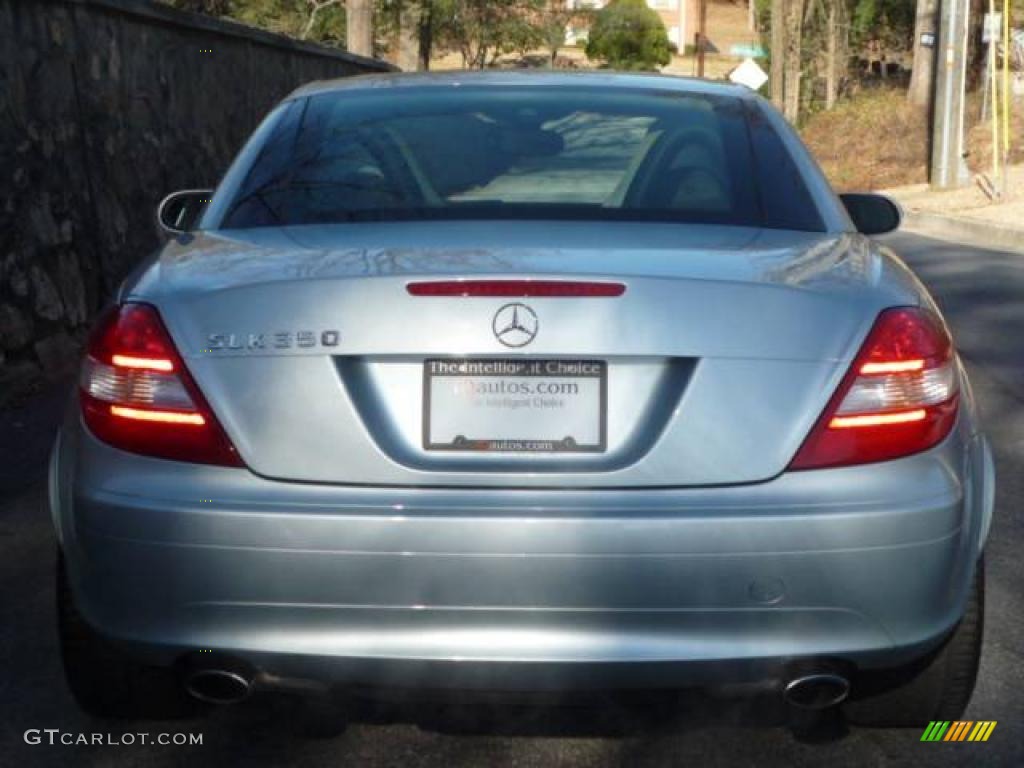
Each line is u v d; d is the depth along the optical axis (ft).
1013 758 11.41
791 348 9.74
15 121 25.18
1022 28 98.07
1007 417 23.72
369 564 9.47
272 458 9.68
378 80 14.35
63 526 10.39
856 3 143.33
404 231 11.12
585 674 9.53
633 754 11.50
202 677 10.00
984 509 10.74
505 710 12.23
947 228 62.08
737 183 12.11
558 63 217.15
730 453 9.61
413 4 126.82
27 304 25.09
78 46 28.66
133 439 9.91
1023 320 33.78
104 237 29.60
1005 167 68.44
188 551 9.61
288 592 9.57
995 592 15.16
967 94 93.91
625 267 9.92
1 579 15.57
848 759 11.40
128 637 9.91
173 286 10.30
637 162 12.31
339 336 9.71
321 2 104.42
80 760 11.43
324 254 10.48
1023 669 13.10
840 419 9.69
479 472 9.61
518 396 9.70
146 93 33.45
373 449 9.62
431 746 11.64
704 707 12.19
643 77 14.47
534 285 9.67
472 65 168.14
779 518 9.44
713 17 328.29
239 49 43.39
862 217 14.89
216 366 9.82
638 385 9.70
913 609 9.79
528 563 9.40
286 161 12.55
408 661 9.55
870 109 104.22
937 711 11.26
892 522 9.58
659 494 9.55
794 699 9.99
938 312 10.93
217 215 12.02
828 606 9.60
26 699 12.56
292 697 12.42
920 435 9.88
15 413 23.12
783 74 124.77
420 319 9.70
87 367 10.34
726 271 10.02
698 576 9.44
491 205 11.76
